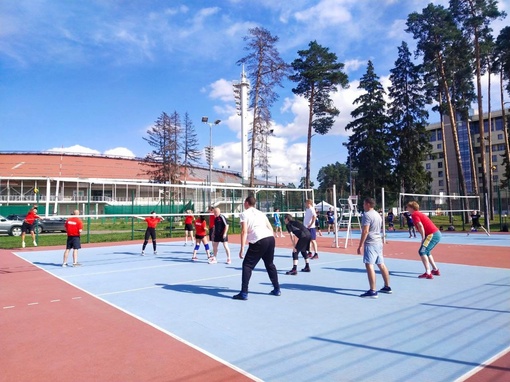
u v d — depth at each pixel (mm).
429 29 33781
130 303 6781
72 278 9570
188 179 63031
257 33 32469
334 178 108062
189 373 3818
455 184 78812
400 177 41531
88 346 4629
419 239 21188
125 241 22062
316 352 4309
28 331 5246
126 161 76000
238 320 5602
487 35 31812
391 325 5234
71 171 63844
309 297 7008
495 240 19750
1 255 15602
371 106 42312
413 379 3602
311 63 37969
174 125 55781
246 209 7180
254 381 3613
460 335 4785
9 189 47844
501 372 3723
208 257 12391
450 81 34594
